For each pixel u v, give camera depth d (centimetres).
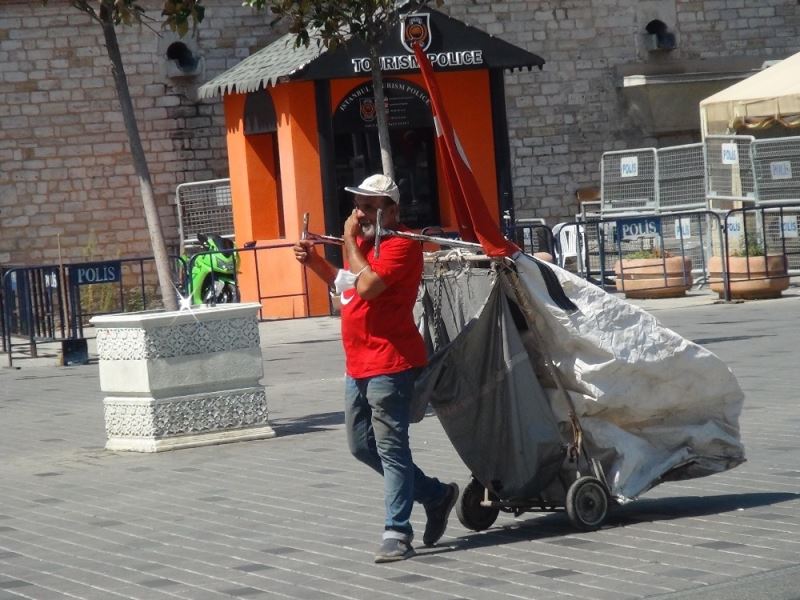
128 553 764
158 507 888
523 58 2112
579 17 2792
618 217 2091
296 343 1862
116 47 1191
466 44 2086
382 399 699
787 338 1516
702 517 755
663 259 2075
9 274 1867
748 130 2331
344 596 641
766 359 1366
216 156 2595
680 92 2786
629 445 746
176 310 1149
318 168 2120
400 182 2183
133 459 1076
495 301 720
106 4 1177
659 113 2798
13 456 1128
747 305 1925
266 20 2614
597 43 2806
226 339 1116
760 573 630
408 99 2158
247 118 2250
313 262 744
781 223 1995
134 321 1088
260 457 1044
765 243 1992
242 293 2308
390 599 630
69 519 870
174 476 991
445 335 752
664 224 2289
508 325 720
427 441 1063
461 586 645
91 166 2522
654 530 732
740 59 2869
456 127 2170
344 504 856
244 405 1123
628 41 2823
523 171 2772
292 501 877
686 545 694
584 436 743
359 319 702
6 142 2480
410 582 659
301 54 2077
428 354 753
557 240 2155
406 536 707
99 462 1074
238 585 675
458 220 752
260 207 2259
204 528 816
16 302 1975
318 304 2153
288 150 2120
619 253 2103
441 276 746
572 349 730
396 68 2047
